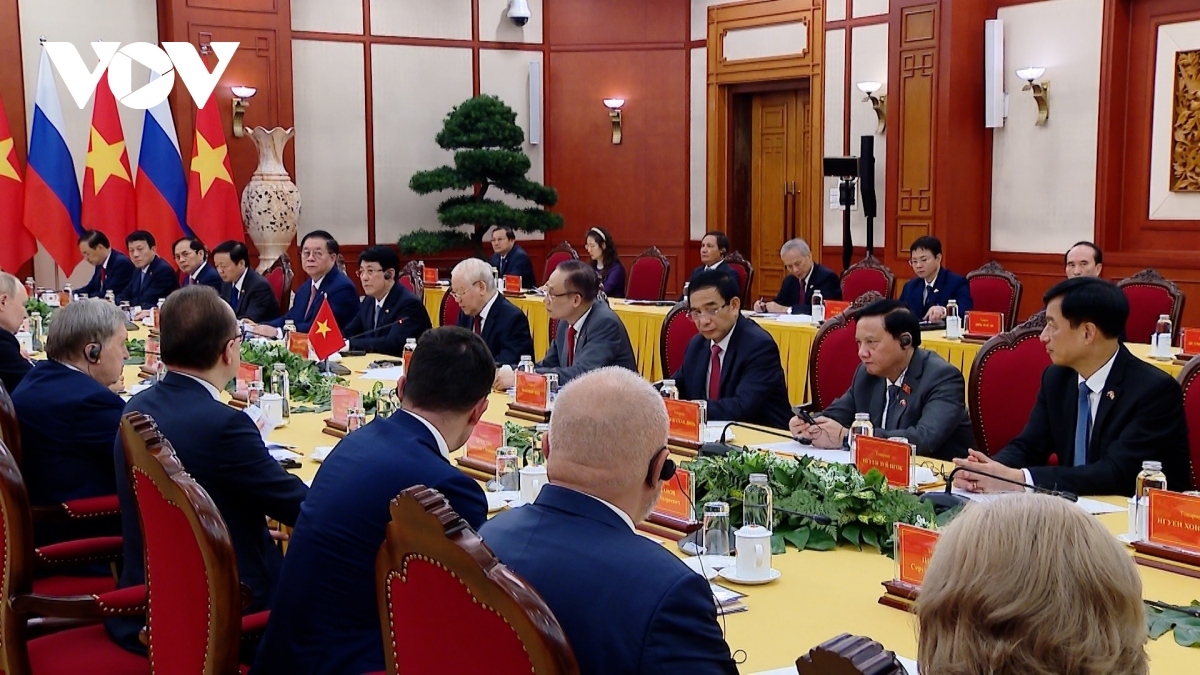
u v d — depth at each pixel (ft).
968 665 3.06
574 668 4.06
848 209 29.58
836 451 10.69
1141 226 25.70
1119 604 3.02
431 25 34.83
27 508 7.84
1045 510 3.15
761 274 34.58
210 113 30.58
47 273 30.76
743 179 34.60
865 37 30.55
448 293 21.25
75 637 8.22
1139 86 25.45
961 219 28.02
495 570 4.18
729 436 11.60
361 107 34.24
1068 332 10.16
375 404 12.52
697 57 34.99
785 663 5.74
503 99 36.01
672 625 4.54
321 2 33.42
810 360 14.87
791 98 33.32
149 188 30.19
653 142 35.78
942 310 21.04
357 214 34.50
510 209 33.30
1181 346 17.40
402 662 4.76
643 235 36.09
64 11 30.12
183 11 30.66
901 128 28.63
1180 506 7.39
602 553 4.77
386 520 6.54
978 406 12.53
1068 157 26.53
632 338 23.13
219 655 6.37
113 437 9.98
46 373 10.16
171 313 8.25
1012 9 27.40
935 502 8.44
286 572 6.68
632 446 5.05
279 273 27.30
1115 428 10.00
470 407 7.08
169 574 6.77
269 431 11.82
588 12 35.83
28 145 29.96
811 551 7.70
